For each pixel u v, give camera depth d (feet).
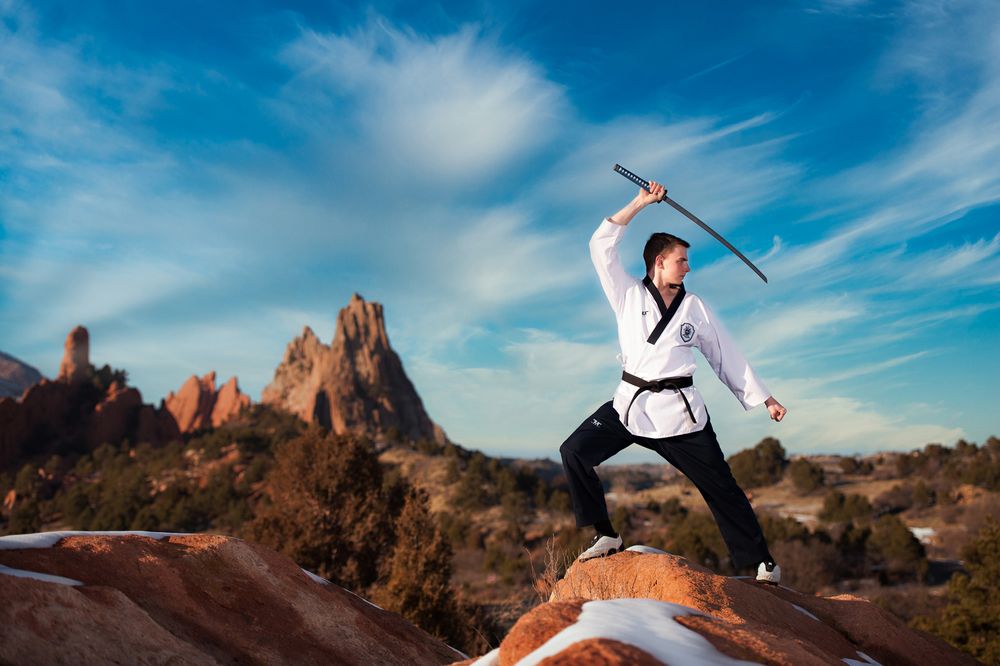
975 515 225.15
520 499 276.41
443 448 407.03
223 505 279.69
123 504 294.87
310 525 81.66
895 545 167.63
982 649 76.89
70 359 517.14
